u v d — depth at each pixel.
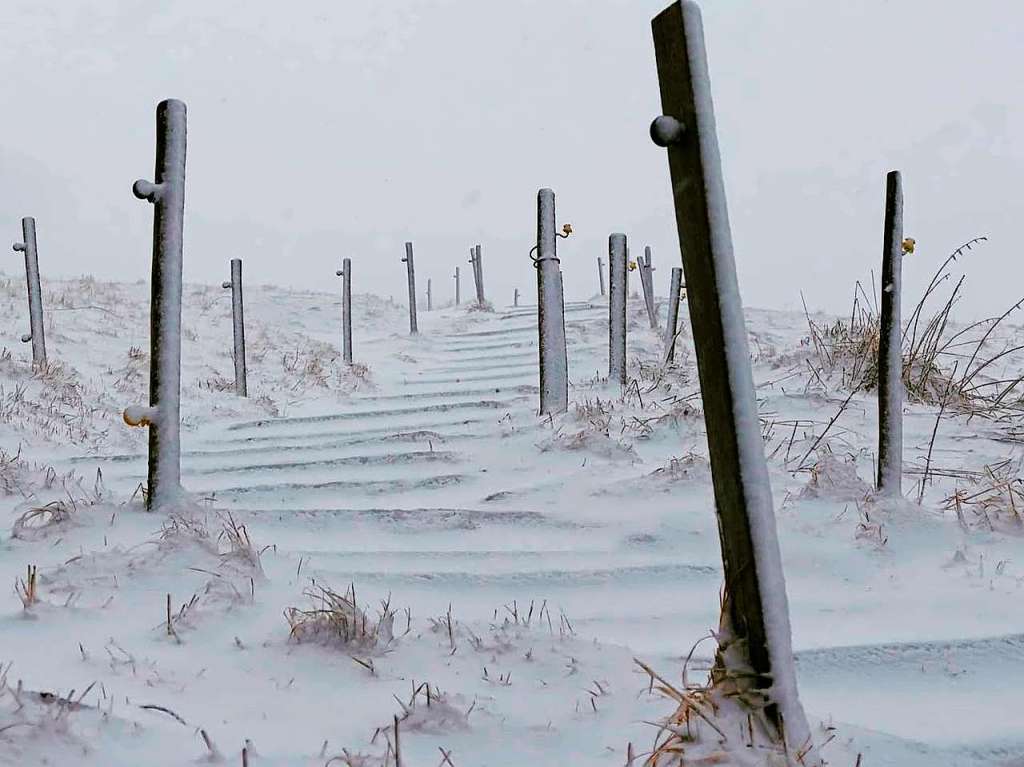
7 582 3.55
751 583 2.27
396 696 2.67
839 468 4.79
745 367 2.32
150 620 3.20
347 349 14.56
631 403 7.80
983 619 3.30
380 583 3.85
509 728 2.47
